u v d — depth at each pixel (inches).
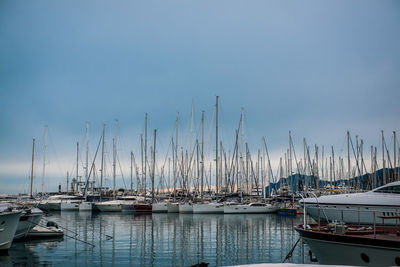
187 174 3046.3
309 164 3341.5
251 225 1813.5
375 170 3120.1
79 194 3663.9
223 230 1578.5
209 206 2613.2
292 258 957.8
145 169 3184.1
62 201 3048.7
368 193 1395.2
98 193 3572.8
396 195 1339.8
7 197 2054.6
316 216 1503.4
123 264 888.3
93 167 3383.4
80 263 893.8
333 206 1439.5
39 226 1358.3
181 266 868.6
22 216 1179.9
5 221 965.2
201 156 2815.0
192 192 3046.3
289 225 1809.8
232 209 2615.7
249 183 3344.0
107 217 2356.1
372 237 617.0
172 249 1087.6
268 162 3334.2
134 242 1221.7
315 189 3225.9
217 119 2610.7
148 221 2054.6
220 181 3078.2
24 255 983.0
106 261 918.4
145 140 3181.6
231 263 901.8
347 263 642.2
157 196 3176.7
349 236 623.5
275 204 2866.6
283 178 3622.0
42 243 1184.2
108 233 1467.8
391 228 706.2
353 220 1393.9
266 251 1057.5
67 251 1045.2
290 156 3312.0
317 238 679.7
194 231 1544.0
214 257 973.2
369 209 1359.5
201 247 1125.7
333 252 658.8
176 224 1865.2
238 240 1273.4
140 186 3501.5
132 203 2938.0
